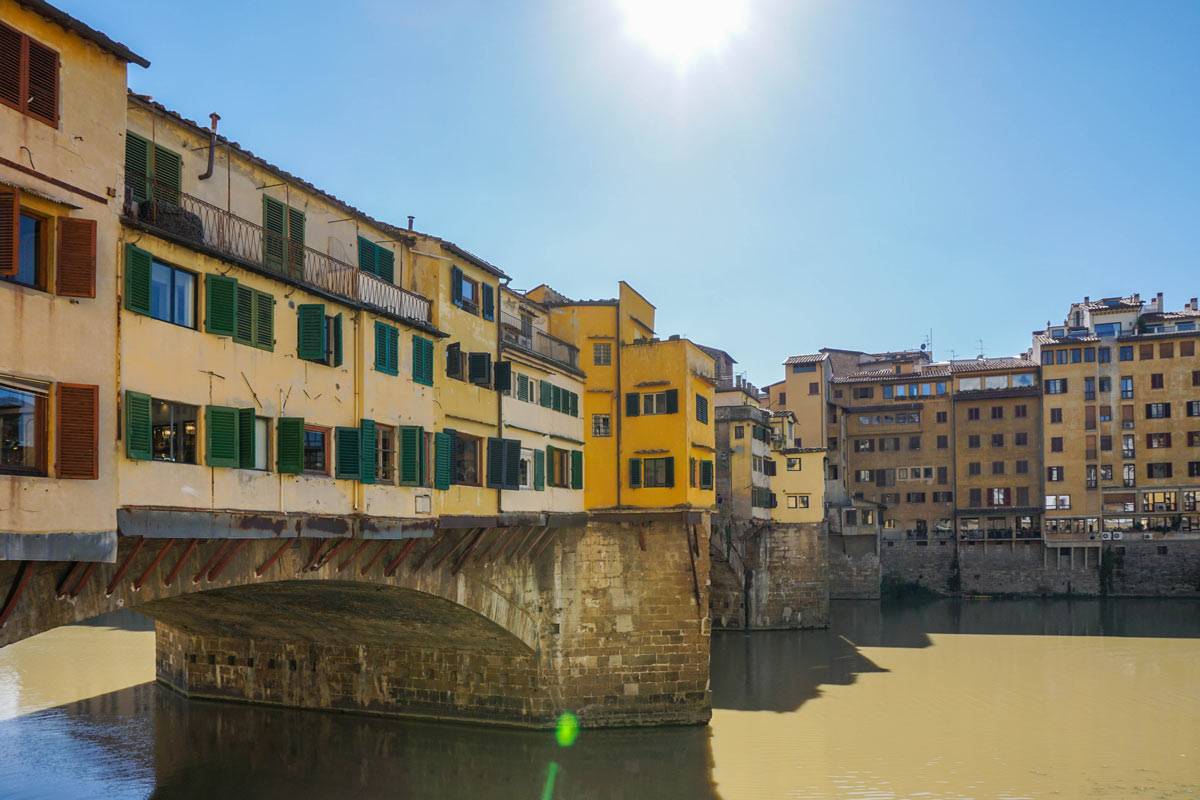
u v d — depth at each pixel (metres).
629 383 40.00
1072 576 94.44
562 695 36.81
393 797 30.22
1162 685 49.09
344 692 39.62
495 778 31.84
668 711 37.97
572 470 38.50
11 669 50.34
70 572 17.08
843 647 61.84
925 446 100.38
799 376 97.38
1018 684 49.12
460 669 37.81
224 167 21.86
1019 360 104.38
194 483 19.03
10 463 15.14
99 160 16.84
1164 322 98.56
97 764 33.22
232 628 38.88
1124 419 93.88
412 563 28.58
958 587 97.31
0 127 15.02
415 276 29.31
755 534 71.12
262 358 21.14
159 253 18.45
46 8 15.66
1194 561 90.94
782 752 35.00
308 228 24.72
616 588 37.97
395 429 25.78
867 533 94.12
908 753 35.12
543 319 39.78
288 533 21.52
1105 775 32.56
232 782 31.45
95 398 16.27
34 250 15.84
